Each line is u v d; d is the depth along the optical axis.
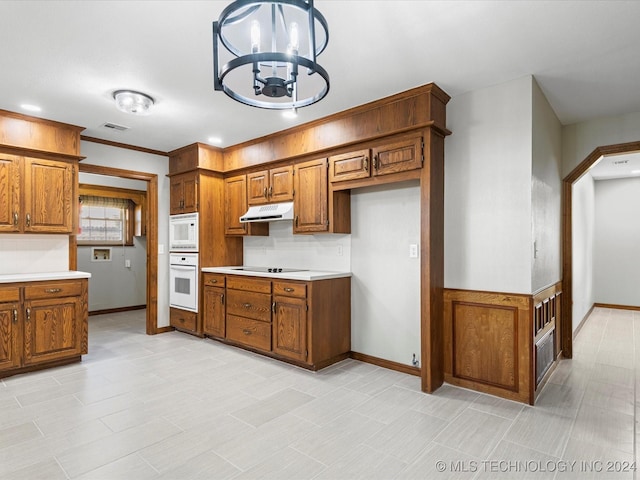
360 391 2.95
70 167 3.82
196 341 4.45
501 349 2.84
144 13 1.97
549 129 3.34
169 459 2.00
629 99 3.24
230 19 1.59
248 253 4.95
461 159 3.06
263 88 1.71
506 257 2.83
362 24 2.07
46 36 2.19
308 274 3.60
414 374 3.32
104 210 6.43
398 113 3.05
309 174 3.76
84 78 2.75
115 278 6.48
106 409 2.60
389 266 3.51
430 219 2.92
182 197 4.79
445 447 2.14
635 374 3.40
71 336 3.56
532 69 2.65
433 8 1.93
